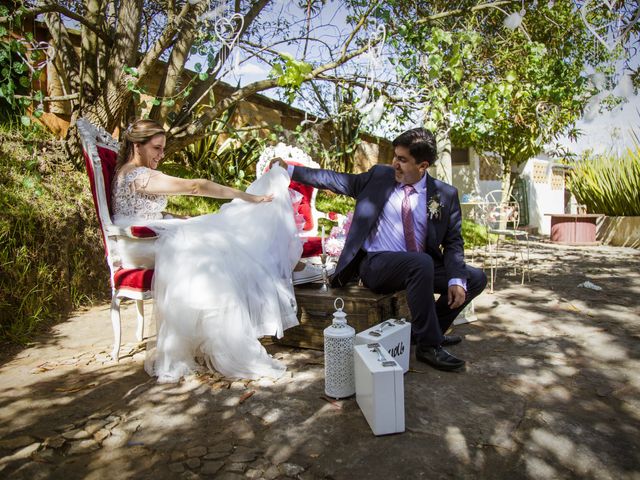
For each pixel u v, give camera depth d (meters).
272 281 2.79
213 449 1.81
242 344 2.56
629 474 1.66
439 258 2.95
